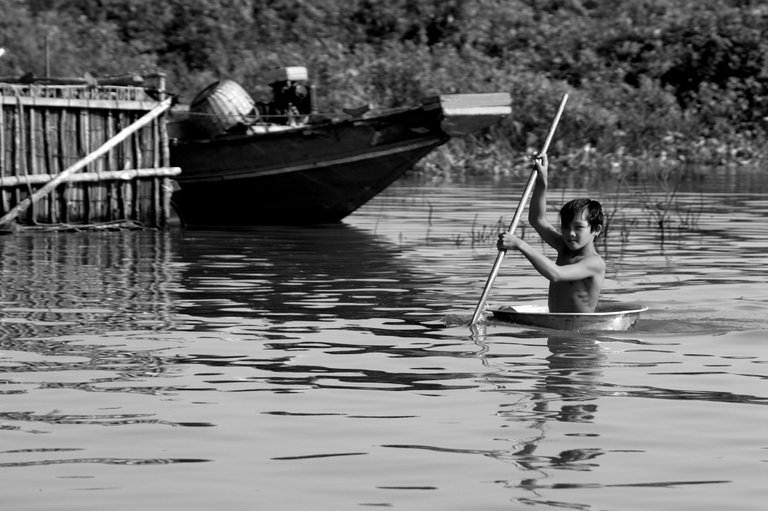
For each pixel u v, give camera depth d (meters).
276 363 14.16
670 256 25.31
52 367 13.91
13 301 18.78
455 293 19.92
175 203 32.62
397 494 9.43
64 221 30.23
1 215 29.48
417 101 56.41
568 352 14.73
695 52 64.00
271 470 10.04
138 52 58.41
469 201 39.59
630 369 13.83
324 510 9.05
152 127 31.66
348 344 15.34
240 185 33.19
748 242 27.97
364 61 58.88
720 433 11.16
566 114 57.53
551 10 67.50
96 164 30.66
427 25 64.56
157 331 16.20
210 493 9.44
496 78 58.31
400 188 45.47
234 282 21.20
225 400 12.38
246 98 34.62
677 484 9.68
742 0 67.62
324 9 63.72
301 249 26.86
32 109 29.53
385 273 22.58
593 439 10.95
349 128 31.83
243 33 60.84
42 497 9.34
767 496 9.40
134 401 12.34
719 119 60.91
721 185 46.31
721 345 15.27
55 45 54.59
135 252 26.03
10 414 11.80
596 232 16.81
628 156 57.81
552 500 9.29
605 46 64.56
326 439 10.96
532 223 17.66
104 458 10.37
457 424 11.44
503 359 14.35
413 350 14.91
